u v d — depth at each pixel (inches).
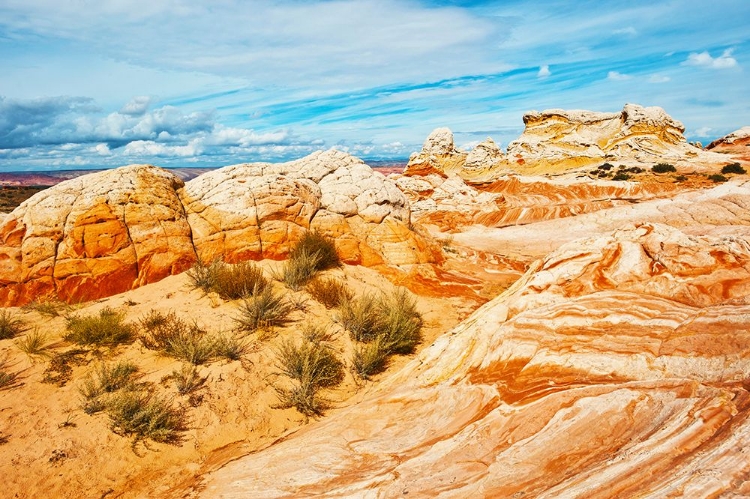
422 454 159.8
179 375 260.8
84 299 364.5
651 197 1221.1
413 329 358.9
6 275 360.5
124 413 224.8
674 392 138.4
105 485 194.2
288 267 415.5
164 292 374.6
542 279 239.6
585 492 108.5
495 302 269.3
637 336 176.7
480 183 1712.6
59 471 195.5
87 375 259.4
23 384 246.2
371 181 577.0
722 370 142.0
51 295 360.2
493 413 169.5
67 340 291.1
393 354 340.2
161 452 216.4
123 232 392.5
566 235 999.0
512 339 207.2
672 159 1791.3
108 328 293.3
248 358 290.8
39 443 206.7
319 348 307.7
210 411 244.1
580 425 140.8
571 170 1878.7
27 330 306.7
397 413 206.4
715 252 206.4
